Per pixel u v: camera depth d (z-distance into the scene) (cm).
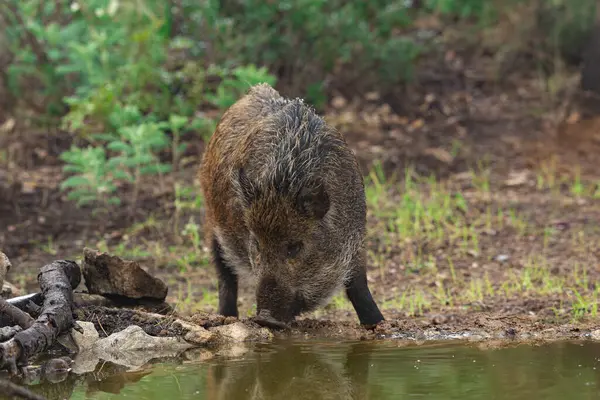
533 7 2053
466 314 954
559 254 1207
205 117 1628
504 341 830
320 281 838
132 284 903
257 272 821
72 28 1648
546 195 1469
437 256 1223
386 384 678
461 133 1734
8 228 1335
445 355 771
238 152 872
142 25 1677
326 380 698
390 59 1833
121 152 1562
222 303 942
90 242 1298
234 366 750
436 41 2038
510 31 2078
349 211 855
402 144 1678
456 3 2123
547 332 862
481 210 1405
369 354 781
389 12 1869
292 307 826
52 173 1535
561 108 1809
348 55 1750
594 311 934
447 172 1579
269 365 750
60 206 1415
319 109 1777
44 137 1648
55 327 779
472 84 1944
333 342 837
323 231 826
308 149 812
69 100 1549
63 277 858
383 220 1365
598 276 1097
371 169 1562
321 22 1752
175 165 1496
